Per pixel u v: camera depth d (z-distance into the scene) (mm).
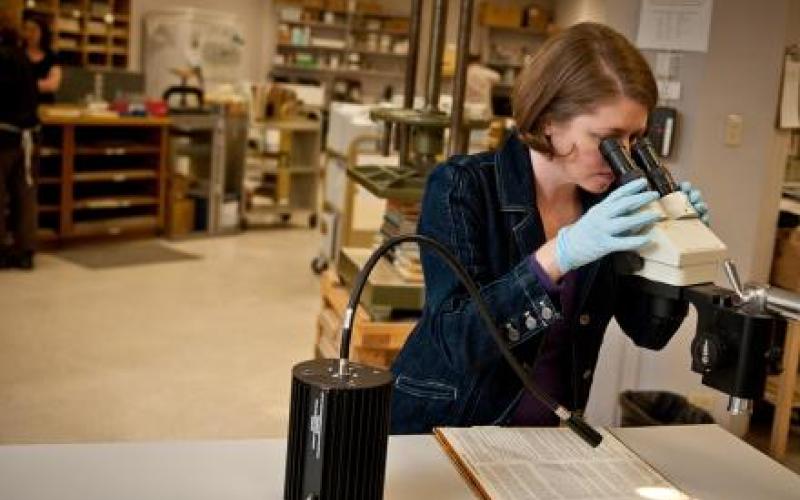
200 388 3979
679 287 1171
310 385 1059
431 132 2898
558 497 1241
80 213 6754
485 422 1577
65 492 1142
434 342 1440
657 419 3357
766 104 3453
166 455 1276
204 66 10398
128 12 10422
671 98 3441
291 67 12844
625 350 3506
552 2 13539
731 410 1143
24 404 3645
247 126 7391
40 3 9430
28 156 5641
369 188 2867
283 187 7941
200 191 7281
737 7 3338
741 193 3518
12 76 5449
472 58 11445
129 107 6707
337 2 12828
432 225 1483
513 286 1301
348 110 5562
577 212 1581
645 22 3455
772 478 1412
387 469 1297
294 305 5410
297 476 1085
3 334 4445
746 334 1105
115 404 3725
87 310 4973
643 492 1288
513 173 1521
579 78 1291
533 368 1545
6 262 5758
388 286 2746
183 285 5688
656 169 1273
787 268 3738
